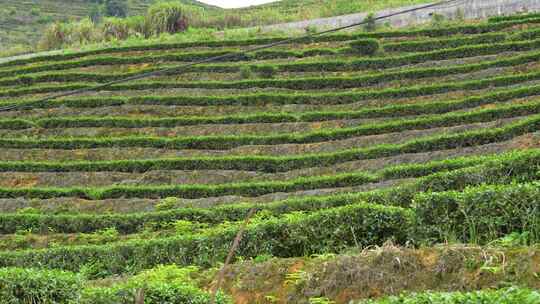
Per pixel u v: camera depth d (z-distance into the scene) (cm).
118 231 3042
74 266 2470
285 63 4934
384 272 1558
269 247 2133
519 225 1741
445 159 3219
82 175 3762
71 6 11425
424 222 1856
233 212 2919
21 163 3888
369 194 2597
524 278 1412
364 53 4944
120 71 5297
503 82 4119
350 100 4350
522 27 4872
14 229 3170
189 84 4834
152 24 6656
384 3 6750
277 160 3584
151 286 1555
